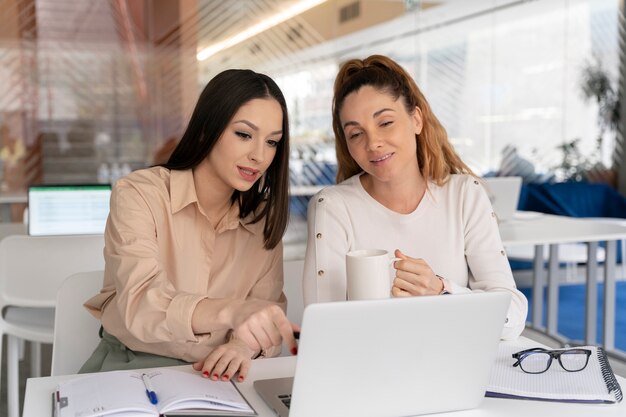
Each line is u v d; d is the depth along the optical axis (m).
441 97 7.02
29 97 6.39
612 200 6.63
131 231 1.46
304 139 6.67
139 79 6.61
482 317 1.05
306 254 1.74
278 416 1.08
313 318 0.97
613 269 3.63
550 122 7.23
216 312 1.22
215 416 1.06
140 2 6.56
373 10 6.88
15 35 6.32
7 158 6.35
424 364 1.06
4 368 3.46
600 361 1.30
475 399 1.11
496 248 1.68
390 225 1.70
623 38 7.29
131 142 6.62
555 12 7.19
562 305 4.96
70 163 6.52
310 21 6.75
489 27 7.11
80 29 6.47
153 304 1.27
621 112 7.26
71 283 1.69
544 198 6.55
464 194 1.71
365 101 1.58
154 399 1.10
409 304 1.00
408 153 1.61
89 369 1.55
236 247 1.63
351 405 1.05
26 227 3.43
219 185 1.58
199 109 1.53
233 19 6.70
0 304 2.42
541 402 1.15
